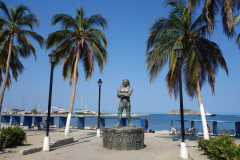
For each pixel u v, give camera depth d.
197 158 8.51
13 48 21.36
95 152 10.08
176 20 14.28
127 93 12.16
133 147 10.74
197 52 14.56
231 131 17.97
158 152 10.30
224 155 7.04
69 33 16.27
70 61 18.55
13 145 10.88
